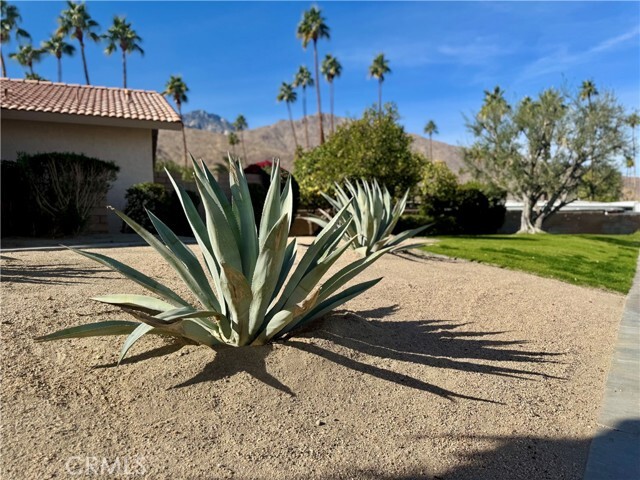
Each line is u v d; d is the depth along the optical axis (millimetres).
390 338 4449
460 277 8539
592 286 9484
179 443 2654
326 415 3074
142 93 19297
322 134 54500
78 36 47781
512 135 27641
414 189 23703
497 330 5387
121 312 4371
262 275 3377
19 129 14367
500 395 3631
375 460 2682
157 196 13391
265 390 3213
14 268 6051
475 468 2689
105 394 3061
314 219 10430
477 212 27891
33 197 10906
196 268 3797
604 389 3977
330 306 4207
